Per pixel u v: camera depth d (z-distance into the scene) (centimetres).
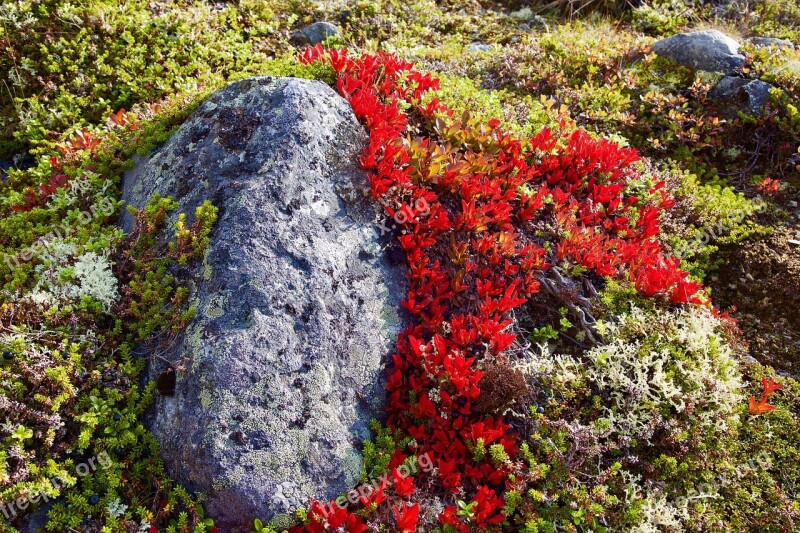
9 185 117
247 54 149
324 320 84
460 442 82
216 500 73
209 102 103
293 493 75
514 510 79
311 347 82
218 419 75
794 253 117
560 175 116
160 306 84
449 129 110
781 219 125
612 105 146
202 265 85
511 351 92
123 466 74
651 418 85
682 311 98
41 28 138
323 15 170
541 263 99
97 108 132
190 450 74
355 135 101
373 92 113
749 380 100
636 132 145
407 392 88
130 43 140
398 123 107
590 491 81
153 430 78
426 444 83
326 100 100
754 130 140
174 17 148
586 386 89
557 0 194
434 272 94
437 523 77
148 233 91
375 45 157
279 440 76
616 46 160
